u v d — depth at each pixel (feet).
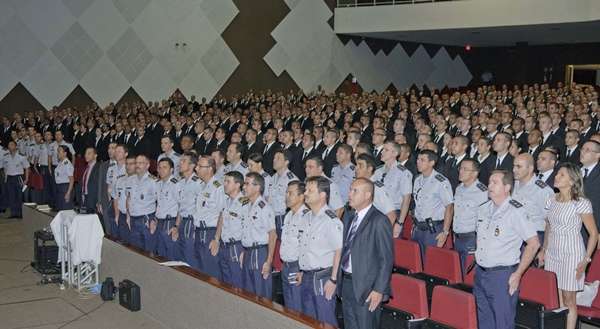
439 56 100.07
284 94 84.64
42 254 28.12
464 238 21.94
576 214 18.43
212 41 78.59
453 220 22.84
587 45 91.40
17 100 66.23
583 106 44.73
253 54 82.12
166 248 26.45
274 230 20.75
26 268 29.19
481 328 17.37
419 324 15.92
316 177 17.81
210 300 18.97
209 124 49.39
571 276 18.40
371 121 48.60
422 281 16.67
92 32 70.08
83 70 69.72
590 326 20.74
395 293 17.17
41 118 58.03
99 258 25.53
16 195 42.32
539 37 84.53
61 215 26.58
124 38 72.13
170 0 75.00
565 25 70.44
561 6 67.56
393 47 94.94
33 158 45.39
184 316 20.36
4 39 65.26
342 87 90.07
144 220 27.37
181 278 20.49
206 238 24.03
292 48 85.10
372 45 92.73
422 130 38.29
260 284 20.77
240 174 22.40
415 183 24.21
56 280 26.81
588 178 22.39
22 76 66.33
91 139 51.13
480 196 21.67
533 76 95.35
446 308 15.97
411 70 97.09
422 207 23.59
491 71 101.96
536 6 69.26
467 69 102.94
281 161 26.66
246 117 54.70
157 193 26.99
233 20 80.28
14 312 23.04
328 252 17.49
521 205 16.85
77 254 25.03
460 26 75.36
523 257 16.69
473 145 32.81
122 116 56.24
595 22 67.21
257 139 40.57
